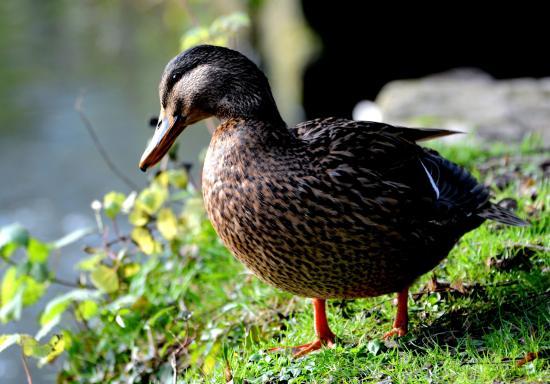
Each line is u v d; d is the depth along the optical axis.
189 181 11.24
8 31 34.03
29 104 25.88
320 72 23.34
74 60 30.14
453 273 8.45
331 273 7.09
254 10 26.22
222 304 9.33
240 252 7.21
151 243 9.99
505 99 15.41
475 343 7.11
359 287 7.29
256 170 6.98
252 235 7.03
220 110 7.50
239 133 7.16
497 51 23.05
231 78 7.44
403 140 7.53
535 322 7.27
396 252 7.17
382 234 7.04
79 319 9.84
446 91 16.25
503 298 7.81
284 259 7.03
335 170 6.95
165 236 10.13
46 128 24.25
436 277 8.41
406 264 7.30
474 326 7.49
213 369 7.74
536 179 10.63
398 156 7.37
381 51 23.25
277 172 6.93
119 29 33.78
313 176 6.91
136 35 33.06
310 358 7.23
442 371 6.77
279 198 6.89
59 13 36.84
